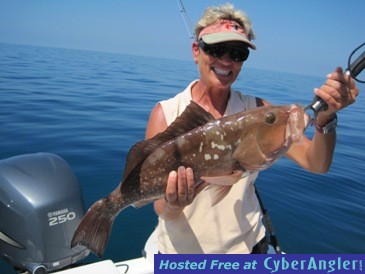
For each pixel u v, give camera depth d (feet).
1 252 3.90
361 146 13.53
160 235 3.65
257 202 3.69
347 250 5.88
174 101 3.46
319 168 3.24
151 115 3.52
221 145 2.92
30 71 30.78
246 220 3.46
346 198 7.93
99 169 8.31
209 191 3.30
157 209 3.42
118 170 8.34
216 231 3.36
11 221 3.84
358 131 16.57
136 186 3.01
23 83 22.20
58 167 4.22
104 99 19.07
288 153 3.60
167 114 3.40
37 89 20.21
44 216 3.82
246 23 3.31
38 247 3.78
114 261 5.22
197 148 2.93
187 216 3.38
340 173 9.61
